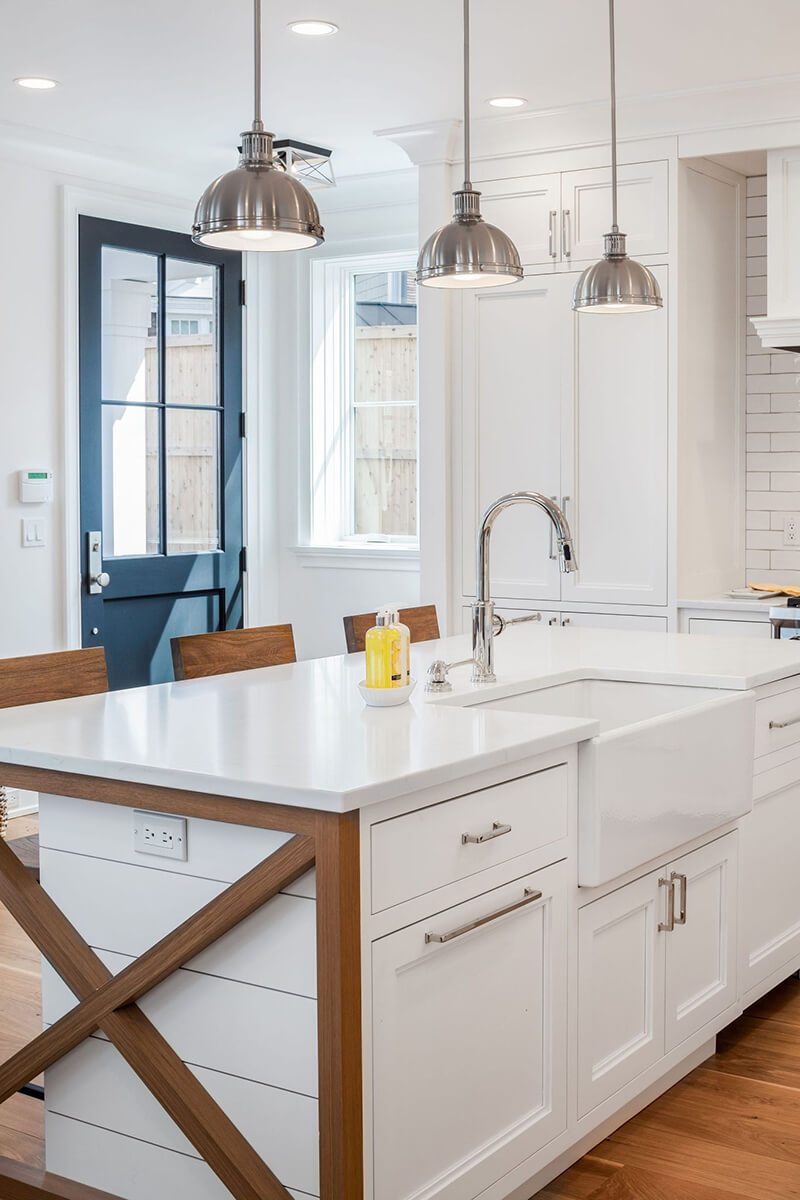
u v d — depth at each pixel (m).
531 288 5.10
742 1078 2.92
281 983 1.95
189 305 6.03
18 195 5.24
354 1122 1.87
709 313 5.04
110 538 5.71
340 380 6.43
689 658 3.37
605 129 4.85
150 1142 2.13
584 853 2.41
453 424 5.33
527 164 5.05
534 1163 2.31
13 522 5.28
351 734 2.28
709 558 5.11
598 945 2.51
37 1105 2.81
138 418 5.80
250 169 2.57
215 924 1.96
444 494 5.32
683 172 4.79
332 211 6.25
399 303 6.25
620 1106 2.60
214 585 6.20
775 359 5.27
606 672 3.23
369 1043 1.90
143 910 2.12
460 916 2.09
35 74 4.48
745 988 3.12
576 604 5.09
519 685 2.98
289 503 6.52
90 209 5.51
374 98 4.75
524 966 2.28
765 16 3.89
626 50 4.20
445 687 2.86
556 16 3.88
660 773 2.61
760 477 5.34
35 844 2.60
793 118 4.51
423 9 3.81
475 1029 2.15
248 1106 2.00
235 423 6.27
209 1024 2.03
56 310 5.41
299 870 1.87
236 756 2.08
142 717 2.48
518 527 5.20
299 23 3.94
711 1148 2.60
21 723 2.42
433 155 5.18
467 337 5.27
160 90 4.67
